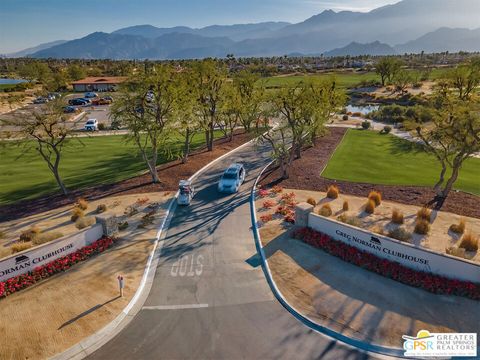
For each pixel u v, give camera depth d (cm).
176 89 2800
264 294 1516
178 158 3628
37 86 10825
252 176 3088
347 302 1423
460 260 1457
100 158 3809
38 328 1322
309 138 3434
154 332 1309
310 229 1973
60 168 3469
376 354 1180
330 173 3016
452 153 2367
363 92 8950
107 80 10362
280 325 1327
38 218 2362
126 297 1505
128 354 1209
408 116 5544
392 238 1728
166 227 2191
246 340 1256
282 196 2528
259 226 2120
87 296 1511
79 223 2112
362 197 2462
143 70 2834
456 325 1274
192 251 1889
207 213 2373
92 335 1288
